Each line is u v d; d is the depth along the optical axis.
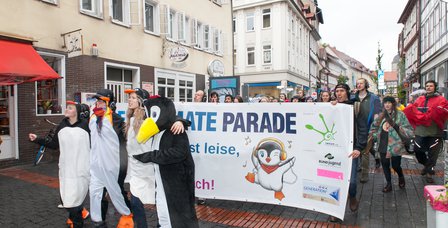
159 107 3.21
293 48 36.50
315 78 53.41
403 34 45.25
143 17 13.68
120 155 4.10
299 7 38.88
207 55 18.80
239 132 5.03
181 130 3.19
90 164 4.07
